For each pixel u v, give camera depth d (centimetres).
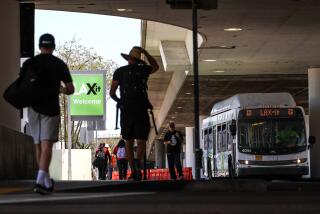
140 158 1435
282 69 4078
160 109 7888
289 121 3122
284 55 3581
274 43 3253
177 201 900
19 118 2117
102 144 4300
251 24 2831
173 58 3791
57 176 4203
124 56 1441
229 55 3541
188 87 4753
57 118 1031
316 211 750
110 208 766
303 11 2603
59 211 723
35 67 1010
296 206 810
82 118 4138
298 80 4562
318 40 3203
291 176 3184
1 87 1897
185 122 8094
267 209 771
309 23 2828
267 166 3086
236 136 3112
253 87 4906
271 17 2703
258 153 3086
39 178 1019
